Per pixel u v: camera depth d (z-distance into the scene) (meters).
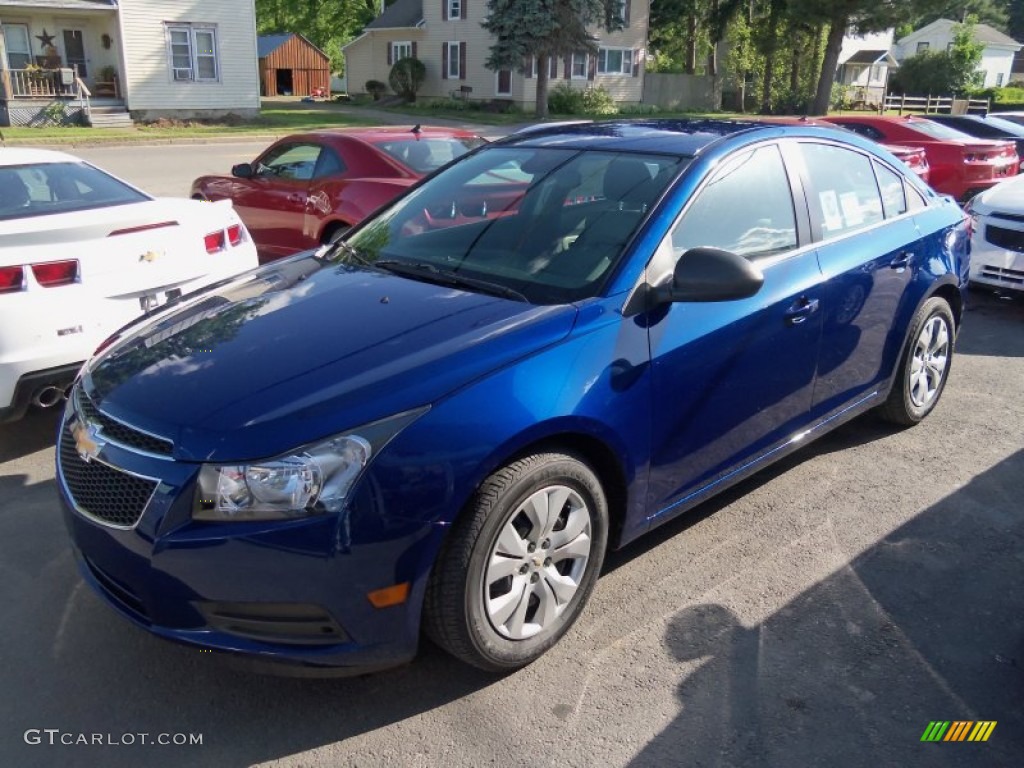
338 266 3.88
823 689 2.98
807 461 4.72
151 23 28.05
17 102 26.45
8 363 4.43
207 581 2.59
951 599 3.50
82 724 2.84
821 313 3.98
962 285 5.14
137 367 3.07
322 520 2.55
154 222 5.16
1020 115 18.28
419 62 41.75
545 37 33.06
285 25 63.88
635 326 3.20
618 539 3.34
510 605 2.92
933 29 66.31
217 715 2.88
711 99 45.41
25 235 4.54
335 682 3.03
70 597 3.50
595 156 3.94
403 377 2.75
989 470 4.62
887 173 4.71
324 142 8.44
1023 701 2.94
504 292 3.32
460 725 2.82
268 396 2.73
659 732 2.79
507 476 2.80
